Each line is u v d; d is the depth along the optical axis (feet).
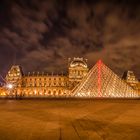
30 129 69.05
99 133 64.03
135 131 67.15
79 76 618.85
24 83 653.30
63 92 624.18
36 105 166.81
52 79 642.63
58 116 99.81
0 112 114.52
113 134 62.95
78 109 134.82
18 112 114.93
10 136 59.98
